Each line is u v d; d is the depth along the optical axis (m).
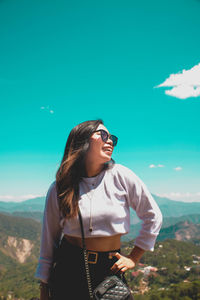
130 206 1.54
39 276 1.59
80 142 1.57
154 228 1.43
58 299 1.46
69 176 1.53
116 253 1.40
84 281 1.40
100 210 1.42
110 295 1.26
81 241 1.48
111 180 1.50
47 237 1.64
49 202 1.62
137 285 58.66
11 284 106.62
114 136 1.63
